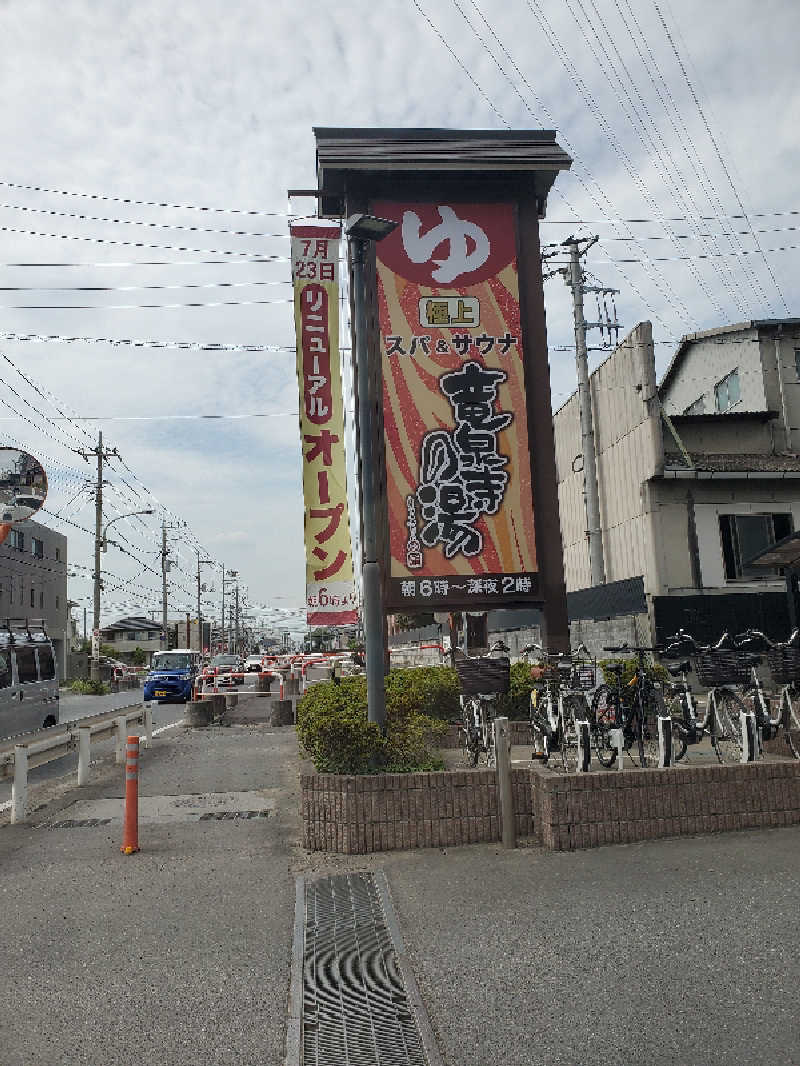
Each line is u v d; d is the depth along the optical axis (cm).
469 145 1180
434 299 1148
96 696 3650
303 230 1116
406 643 3825
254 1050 357
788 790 677
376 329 1132
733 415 1984
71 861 681
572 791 647
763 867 570
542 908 513
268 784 1045
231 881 610
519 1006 385
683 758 856
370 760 732
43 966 454
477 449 1120
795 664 793
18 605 4481
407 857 648
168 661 3084
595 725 819
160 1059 351
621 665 1057
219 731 1755
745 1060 330
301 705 934
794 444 2030
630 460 1812
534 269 1173
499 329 1150
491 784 684
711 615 1606
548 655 966
